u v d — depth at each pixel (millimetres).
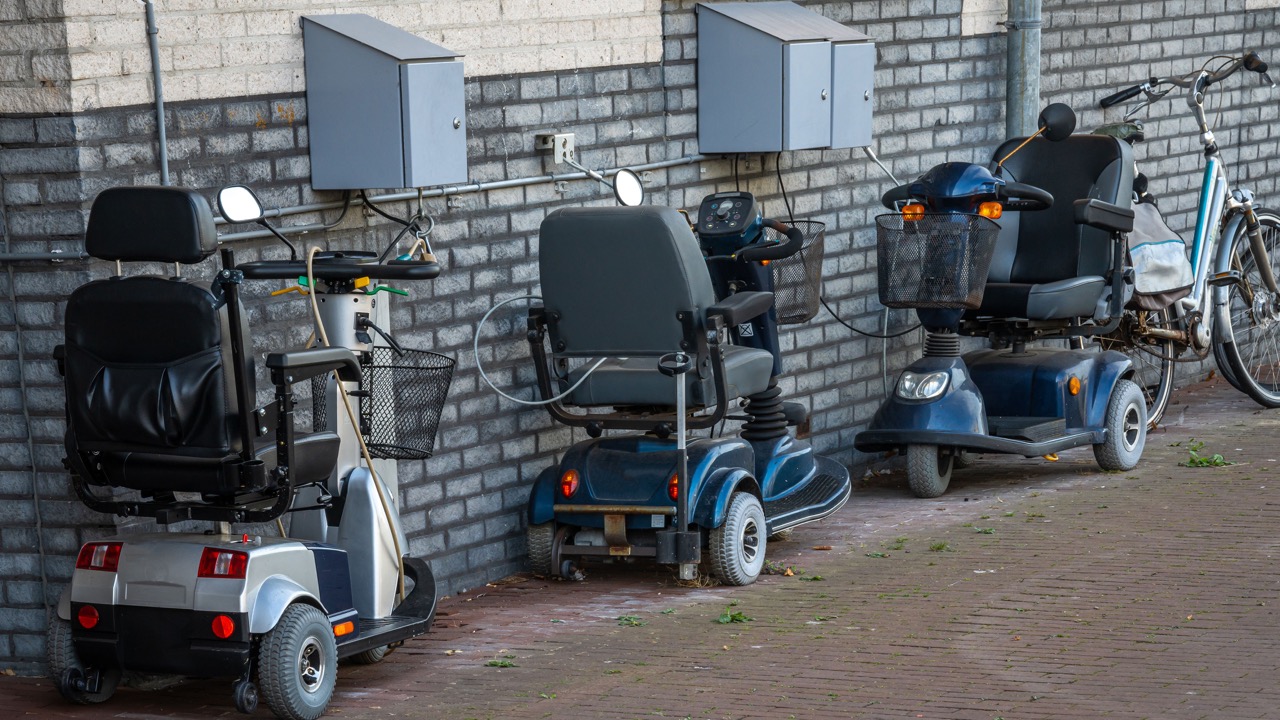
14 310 8336
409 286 9852
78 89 8039
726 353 10094
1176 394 16250
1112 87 15695
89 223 7281
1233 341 14727
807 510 10680
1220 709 7352
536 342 9984
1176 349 14148
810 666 8266
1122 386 12742
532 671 8391
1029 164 13031
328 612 7918
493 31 10320
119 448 7363
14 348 8391
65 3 7957
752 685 7980
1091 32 15359
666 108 11617
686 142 11789
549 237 9570
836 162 13031
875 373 13625
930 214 11430
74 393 7395
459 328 10219
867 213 13383
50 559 8508
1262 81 17703
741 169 12250
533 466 10836
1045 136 12367
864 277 13422
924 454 12078
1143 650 8320
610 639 8953
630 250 9391
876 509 12000
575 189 10992
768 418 10922
